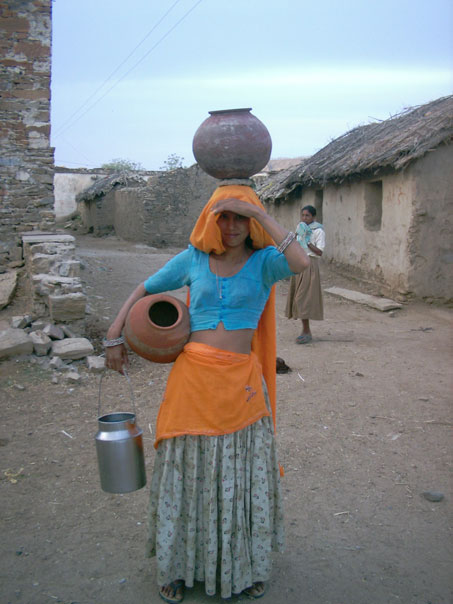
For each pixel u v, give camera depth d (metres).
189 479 2.66
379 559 3.13
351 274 12.69
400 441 4.62
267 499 2.73
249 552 2.73
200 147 2.76
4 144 10.89
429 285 10.31
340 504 3.69
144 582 2.96
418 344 7.80
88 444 4.59
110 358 2.88
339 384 6.07
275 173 20.06
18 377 6.13
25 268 9.83
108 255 16.31
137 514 3.62
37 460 4.31
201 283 2.73
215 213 2.60
